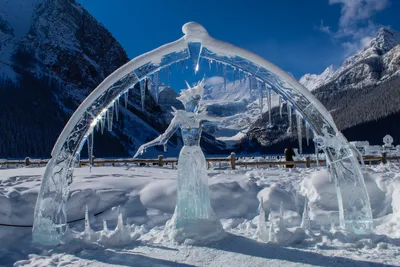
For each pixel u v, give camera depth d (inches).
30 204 253.3
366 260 176.9
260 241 212.2
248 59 231.8
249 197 298.0
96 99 230.2
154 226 266.2
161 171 499.5
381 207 277.7
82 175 397.4
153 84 240.2
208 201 217.2
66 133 226.8
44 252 205.2
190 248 195.8
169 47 227.5
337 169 234.8
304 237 212.5
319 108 234.1
